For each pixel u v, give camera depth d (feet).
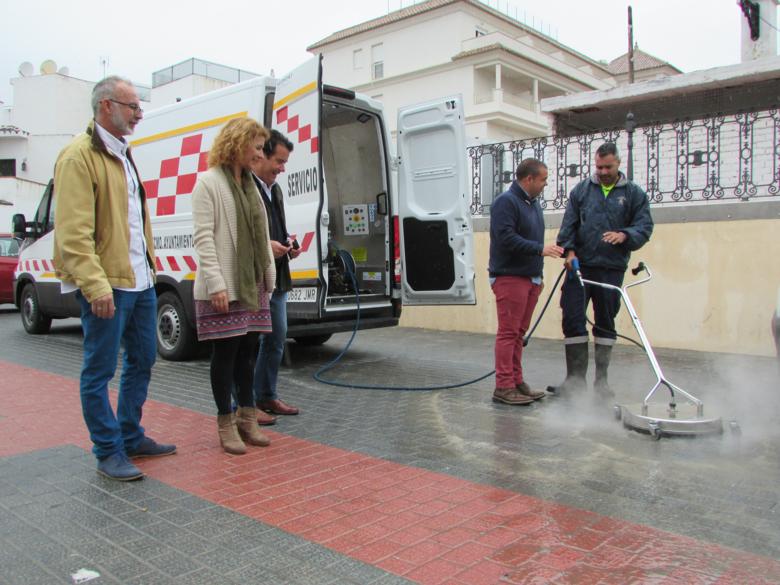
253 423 13.39
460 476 11.46
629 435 13.82
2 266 42.06
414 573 8.04
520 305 16.34
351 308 21.34
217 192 12.16
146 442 12.43
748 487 10.84
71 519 9.62
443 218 21.11
